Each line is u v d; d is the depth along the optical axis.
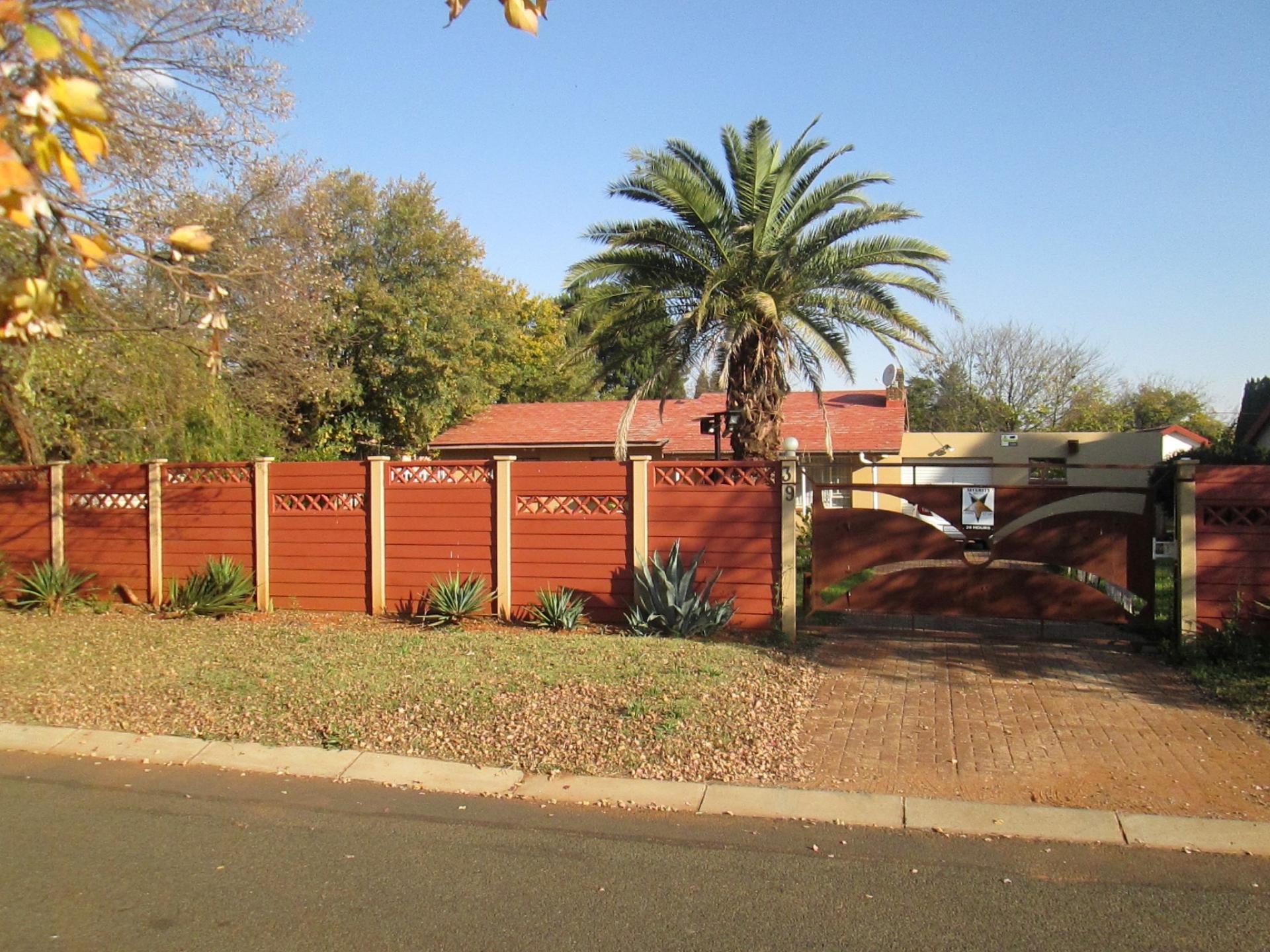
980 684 8.91
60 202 8.51
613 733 7.46
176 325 12.09
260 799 6.51
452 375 27.73
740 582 11.04
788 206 14.31
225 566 12.64
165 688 8.81
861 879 5.18
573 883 5.14
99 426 14.66
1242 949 4.39
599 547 11.54
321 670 9.19
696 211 13.85
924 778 6.63
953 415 42.62
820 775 6.73
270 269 13.65
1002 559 10.59
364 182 26.80
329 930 4.59
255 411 18.80
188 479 13.19
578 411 28.83
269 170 14.54
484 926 4.64
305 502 12.68
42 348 11.98
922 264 14.04
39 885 5.12
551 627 11.23
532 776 6.82
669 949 4.41
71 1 9.74
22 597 13.29
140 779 6.91
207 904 4.88
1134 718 7.83
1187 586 9.71
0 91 3.12
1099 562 10.38
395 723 7.78
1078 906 4.84
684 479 11.23
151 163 11.20
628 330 14.91
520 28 3.65
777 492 10.94
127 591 13.38
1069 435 22.52
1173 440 29.16
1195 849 5.54
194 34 11.38
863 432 23.70
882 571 10.93
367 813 6.23
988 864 5.37
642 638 10.52
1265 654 9.26
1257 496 9.57
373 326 26.41
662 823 6.04
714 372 13.67
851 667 9.51
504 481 11.77
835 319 14.46
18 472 13.95
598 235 14.38
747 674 9.03
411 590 12.21
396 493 12.27
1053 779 6.57
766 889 5.05
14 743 7.70
